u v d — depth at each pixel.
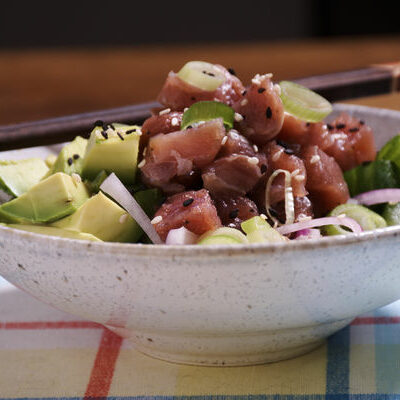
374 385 0.53
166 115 0.56
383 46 1.28
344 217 0.55
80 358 0.56
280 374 0.54
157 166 0.55
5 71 1.23
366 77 0.67
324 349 0.56
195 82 0.57
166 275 0.48
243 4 1.93
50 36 1.90
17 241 0.51
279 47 1.33
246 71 1.16
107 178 0.55
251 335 0.52
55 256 0.50
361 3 1.85
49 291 0.52
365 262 0.49
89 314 0.52
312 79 0.66
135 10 1.91
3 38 1.88
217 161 0.55
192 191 0.54
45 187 0.55
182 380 0.54
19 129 0.60
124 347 0.57
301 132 0.57
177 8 1.92
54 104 1.04
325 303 0.50
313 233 0.55
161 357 0.55
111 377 0.54
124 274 0.49
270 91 0.56
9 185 0.59
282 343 0.53
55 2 1.88
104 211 0.54
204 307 0.50
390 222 0.59
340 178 0.58
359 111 0.68
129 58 1.30
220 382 0.54
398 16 1.83
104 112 0.62
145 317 0.51
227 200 0.55
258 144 0.56
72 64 1.27
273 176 0.55
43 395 0.53
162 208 0.54
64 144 0.65
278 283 0.49
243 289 0.49
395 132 0.67
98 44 1.92
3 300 0.61
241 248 0.48
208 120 0.55
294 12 1.93
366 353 0.55
